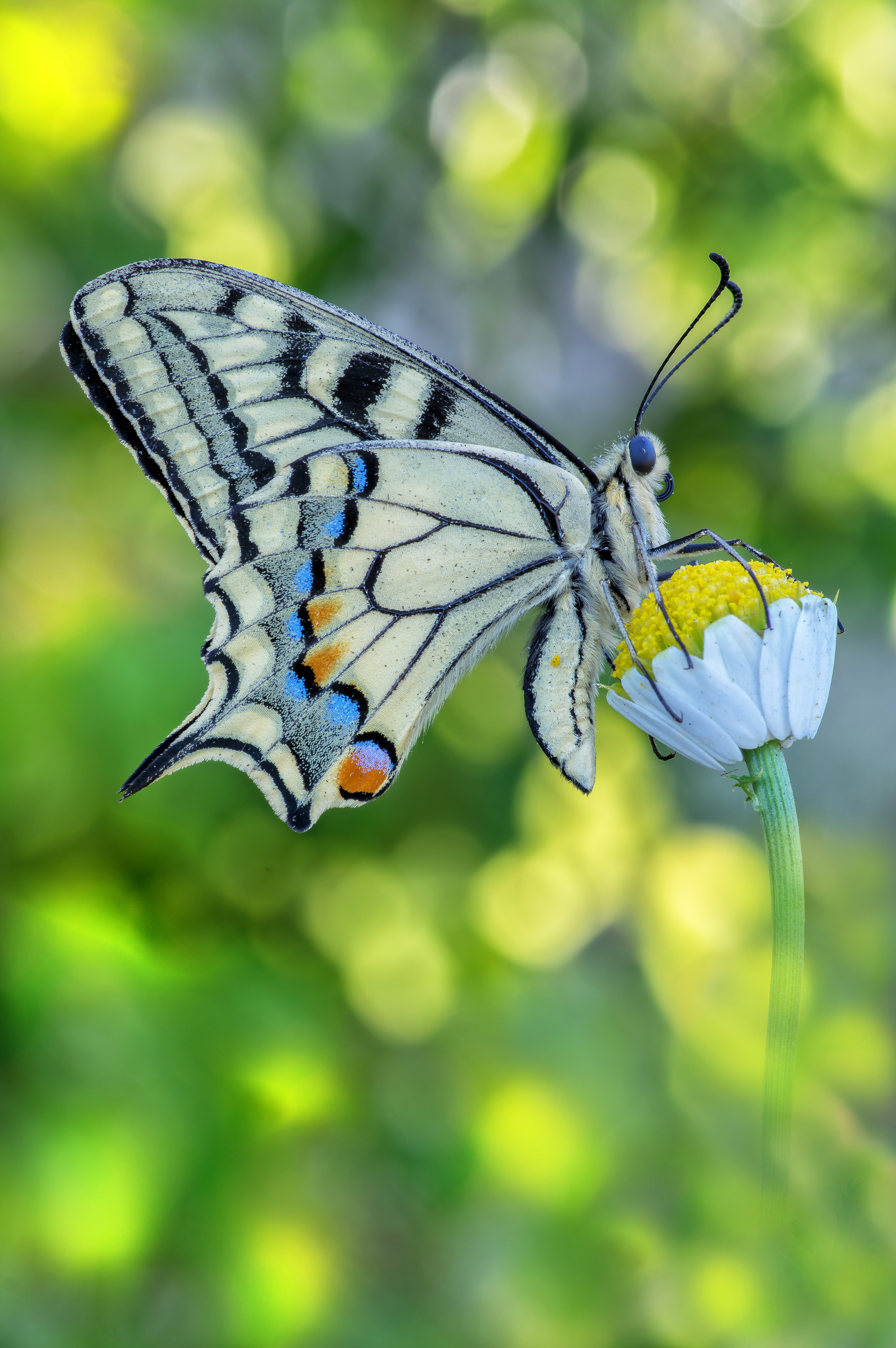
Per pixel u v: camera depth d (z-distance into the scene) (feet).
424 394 1.70
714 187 2.00
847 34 1.97
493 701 1.96
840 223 1.99
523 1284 1.75
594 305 2.24
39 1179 1.74
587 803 1.99
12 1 1.87
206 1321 1.74
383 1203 1.78
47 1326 1.73
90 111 1.88
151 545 1.92
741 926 1.96
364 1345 1.75
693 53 2.00
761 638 1.62
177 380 1.70
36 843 1.84
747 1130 1.79
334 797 1.71
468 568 1.70
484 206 2.12
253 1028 1.78
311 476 1.70
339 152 2.04
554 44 2.01
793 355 2.00
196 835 1.86
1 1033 1.77
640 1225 1.74
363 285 2.04
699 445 2.01
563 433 2.11
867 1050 1.83
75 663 1.83
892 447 1.98
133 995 1.77
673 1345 1.71
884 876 2.01
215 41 1.98
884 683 2.58
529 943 1.94
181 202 1.94
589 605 1.69
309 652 1.70
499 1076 1.81
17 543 1.90
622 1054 1.82
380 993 1.88
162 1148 1.75
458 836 1.95
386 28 2.01
